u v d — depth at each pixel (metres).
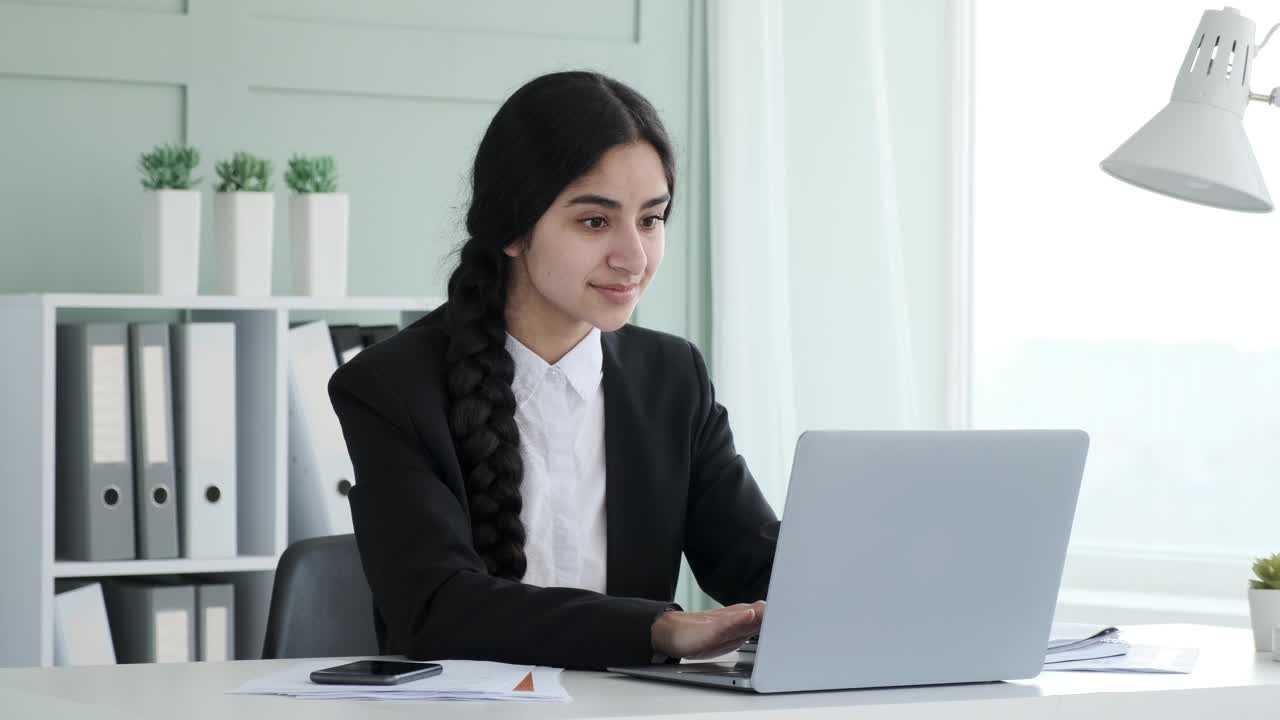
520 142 1.93
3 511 3.27
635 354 2.19
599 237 1.90
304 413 3.49
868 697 1.51
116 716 1.40
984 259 4.19
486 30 4.05
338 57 3.87
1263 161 3.83
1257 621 1.99
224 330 3.38
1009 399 4.16
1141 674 1.75
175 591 3.34
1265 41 2.30
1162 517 3.98
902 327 4.11
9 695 1.52
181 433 3.36
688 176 4.26
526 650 1.71
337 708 1.40
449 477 1.96
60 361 3.36
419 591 1.81
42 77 3.57
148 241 3.40
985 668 1.64
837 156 4.16
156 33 3.66
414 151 3.97
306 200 3.51
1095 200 4.05
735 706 1.42
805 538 1.50
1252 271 3.87
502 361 2.02
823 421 4.16
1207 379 3.93
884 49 4.17
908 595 1.57
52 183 3.58
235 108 3.76
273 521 3.38
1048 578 1.66
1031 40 4.13
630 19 4.21
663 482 2.12
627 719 1.34
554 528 2.06
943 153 4.14
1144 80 4.01
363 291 3.92
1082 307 4.07
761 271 4.16
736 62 4.18
